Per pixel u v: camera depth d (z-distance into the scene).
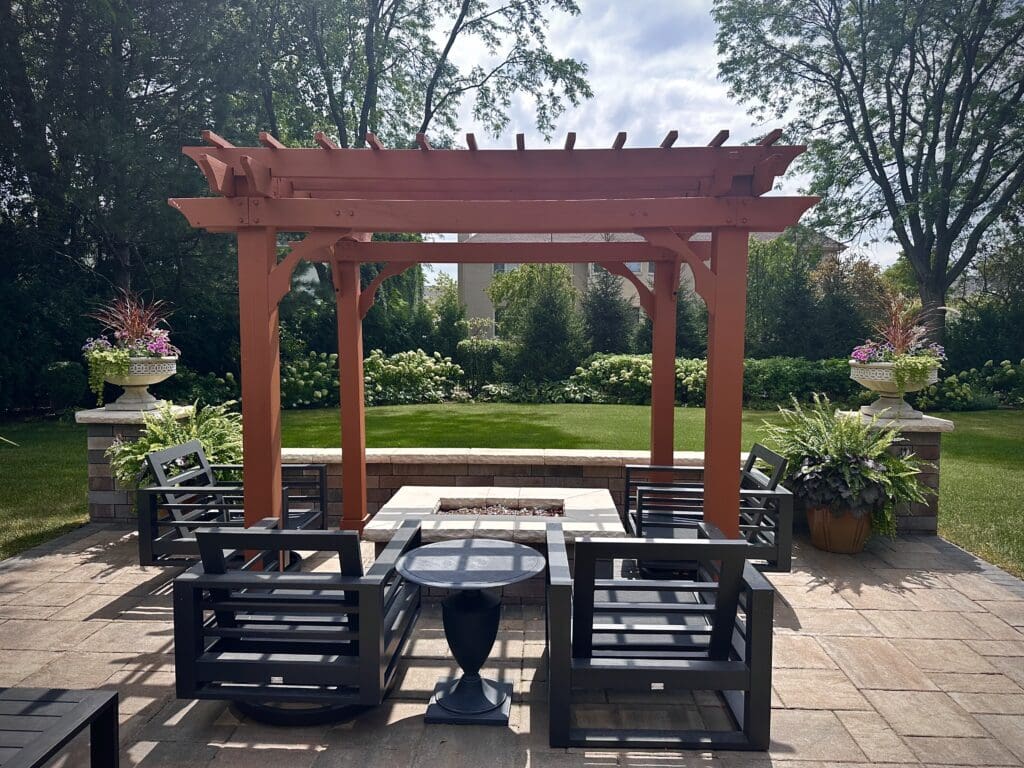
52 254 14.60
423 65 19.23
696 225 3.93
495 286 18.62
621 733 2.85
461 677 3.23
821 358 19.38
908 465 5.52
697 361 16.42
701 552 2.72
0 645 3.74
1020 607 4.38
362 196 4.64
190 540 4.50
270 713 2.97
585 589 2.78
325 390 15.73
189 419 6.25
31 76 13.83
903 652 3.73
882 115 19.67
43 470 8.65
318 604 2.88
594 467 6.25
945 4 17.20
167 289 15.39
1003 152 18.69
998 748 2.82
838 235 20.38
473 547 3.36
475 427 12.02
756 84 19.97
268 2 16.44
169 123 14.44
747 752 2.80
